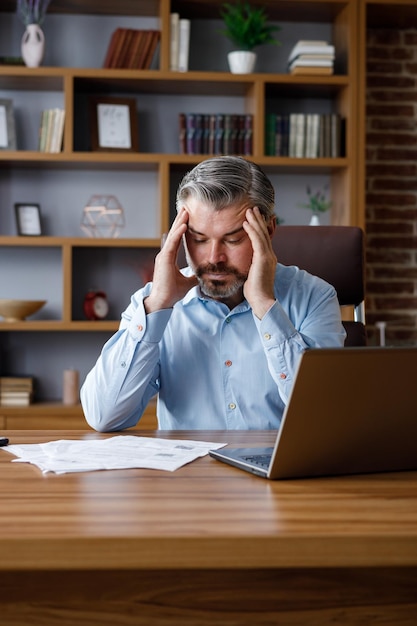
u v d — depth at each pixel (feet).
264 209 5.63
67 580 3.04
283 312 5.49
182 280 5.76
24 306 12.85
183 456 4.50
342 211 13.29
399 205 14.03
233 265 5.57
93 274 13.82
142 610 3.05
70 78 12.62
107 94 13.66
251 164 5.65
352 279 7.00
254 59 13.01
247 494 3.64
